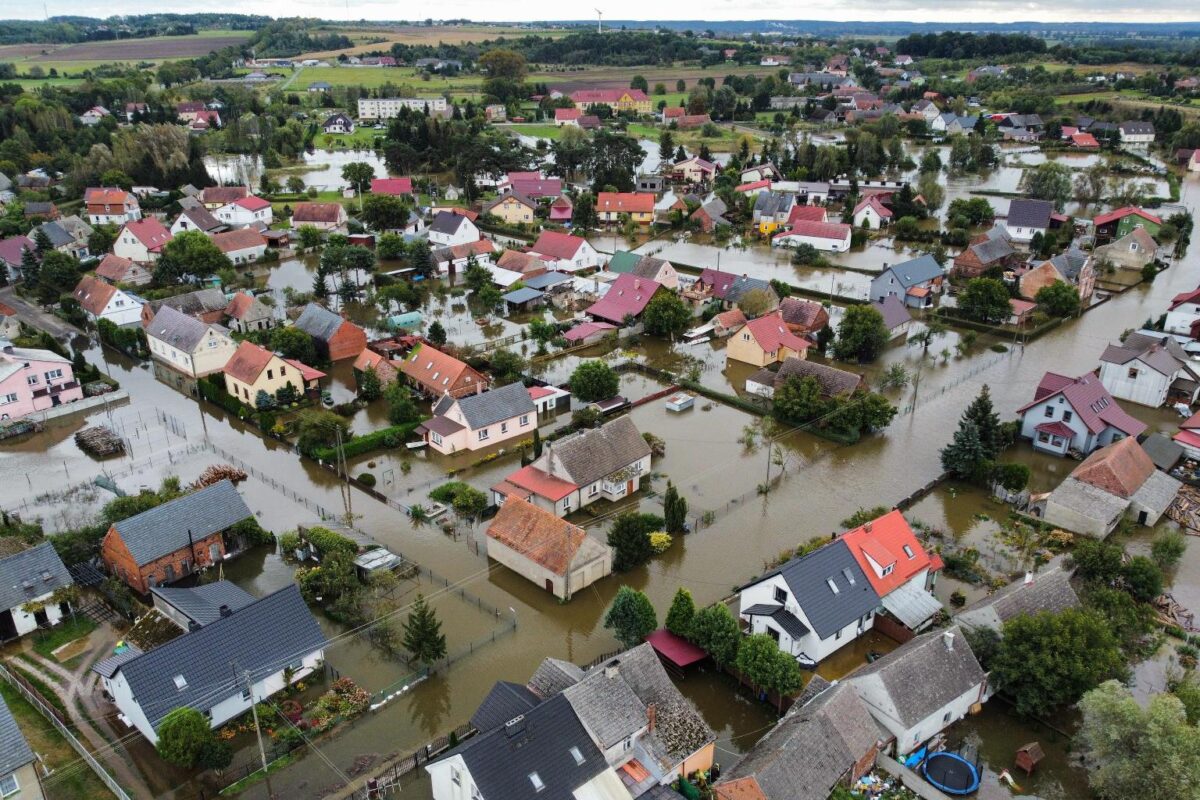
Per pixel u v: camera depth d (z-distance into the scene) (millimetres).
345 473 79938
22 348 97562
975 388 99188
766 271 148375
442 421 85562
